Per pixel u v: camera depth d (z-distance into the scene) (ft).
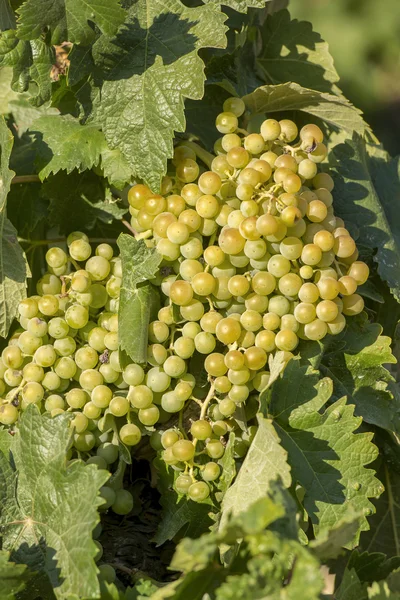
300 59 4.25
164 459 3.72
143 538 3.84
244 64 4.17
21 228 4.07
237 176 3.77
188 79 3.75
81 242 3.84
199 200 3.73
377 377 3.85
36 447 3.65
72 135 3.87
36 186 4.07
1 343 4.00
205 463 3.74
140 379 3.72
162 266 3.79
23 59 3.72
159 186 3.75
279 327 3.73
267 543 3.30
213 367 3.69
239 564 3.42
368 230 4.01
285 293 3.72
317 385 3.71
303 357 3.77
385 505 4.04
